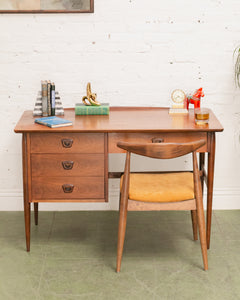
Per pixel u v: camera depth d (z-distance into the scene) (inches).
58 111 118.3
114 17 124.7
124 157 134.0
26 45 126.2
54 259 109.0
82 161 107.2
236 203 137.4
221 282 99.1
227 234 121.0
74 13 124.2
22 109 130.8
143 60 127.8
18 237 120.1
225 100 130.8
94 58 127.5
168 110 126.1
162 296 94.0
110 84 129.4
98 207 137.3
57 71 128.3
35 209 125.3
